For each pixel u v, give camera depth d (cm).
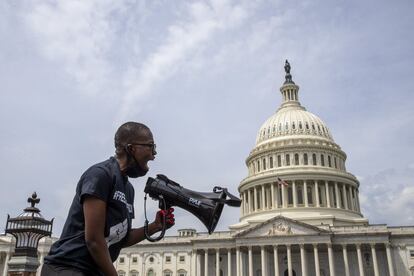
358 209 11644
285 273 9838
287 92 13400
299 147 11500
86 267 450
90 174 458
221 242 9981
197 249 10119
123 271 10869
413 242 9188
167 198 527
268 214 10712
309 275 9644
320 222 10119
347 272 8969
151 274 10631
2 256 10350
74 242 453
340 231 9350
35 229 1602
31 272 1583
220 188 532
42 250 9931
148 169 525
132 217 524
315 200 10725
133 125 516
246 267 9856
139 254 10900
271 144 11925
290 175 10906
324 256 9725
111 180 464
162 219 534
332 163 11619
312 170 10962
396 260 9156
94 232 432
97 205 441
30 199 1691
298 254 9838
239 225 10881
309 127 12056
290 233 9238
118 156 510
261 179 11238
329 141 12025
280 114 12750
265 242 9325
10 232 1602
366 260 9462
